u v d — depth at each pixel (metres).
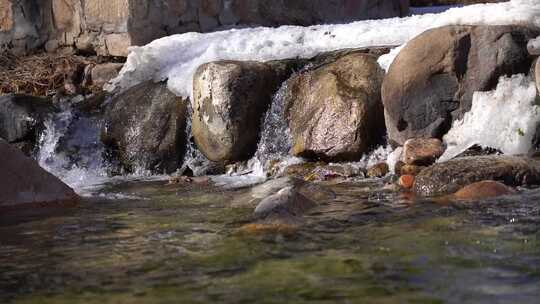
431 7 17.69
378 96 8.96
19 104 11.24
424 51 8.40
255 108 9.56
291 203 6.31
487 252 4.73
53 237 5.93
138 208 7.19
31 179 7.76
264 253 4.98
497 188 6.59
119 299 4.14
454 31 8.32
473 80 8.18
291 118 9.36
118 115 10.61
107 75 12.03
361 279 4.28
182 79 10.44
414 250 4.86
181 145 10.19
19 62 13.04
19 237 6.00
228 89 9.41
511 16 8.68
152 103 10.43
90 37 12.71
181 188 8.50
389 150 8.73
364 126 8.74
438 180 6.98
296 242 5.25
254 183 8.48
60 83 12.26
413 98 8.44
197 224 6.14
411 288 4.08
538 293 3.93
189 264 4.80
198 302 4.02
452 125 8.31
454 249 4.84
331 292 4.07
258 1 13.62
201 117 9.67
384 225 5.66
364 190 7.35
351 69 9.23
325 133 8.91
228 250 5.12
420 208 6.25
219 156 9.59
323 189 7.23
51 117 11.13
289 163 9.05
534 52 8.09
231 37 11.14
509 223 5.50
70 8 12.95
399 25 10.38
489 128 7.96
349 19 15.12
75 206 7.49
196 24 12.89
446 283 4.15
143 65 11.18
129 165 10.36
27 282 4.58
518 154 7.72
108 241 5.66
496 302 3.82
